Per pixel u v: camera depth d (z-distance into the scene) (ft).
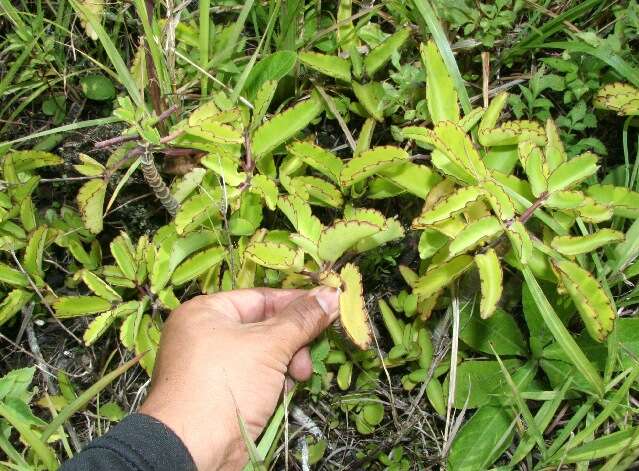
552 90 1.86
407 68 1.66
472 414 1.79
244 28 2.00
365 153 1.49
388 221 1.49
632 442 1.32
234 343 1.39
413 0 1.61
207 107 1.57
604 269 1.59
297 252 1.49
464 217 1.47
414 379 1.71
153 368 1.53
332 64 1.71
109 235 2.04
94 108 2.09
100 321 1.63
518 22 1.86
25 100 2.01
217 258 1.66
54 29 2.05
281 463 1.83
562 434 1.47
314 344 1.63
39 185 2.05
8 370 1.98
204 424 1.31
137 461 1.21
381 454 1.76
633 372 1.34
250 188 1.62
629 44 1.85
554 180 1.38
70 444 1.83
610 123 1.84
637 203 1.46
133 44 1.98
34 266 1.75
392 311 1.90
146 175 1.55
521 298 1.76
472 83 1.90
